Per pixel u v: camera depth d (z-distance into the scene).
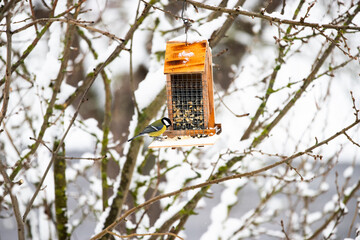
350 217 16.00
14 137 11.63
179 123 9.46
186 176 11.83
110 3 16.53
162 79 10.99
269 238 14.70
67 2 9.49
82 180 16.89
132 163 10.67
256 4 16.39
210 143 8.05
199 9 12.02
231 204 12.77
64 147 10.61
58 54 10.51
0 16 6.35
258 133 11.38
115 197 10.61
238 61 18.55
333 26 7.77
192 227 17.53
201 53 9.09
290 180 10.64
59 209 10.57
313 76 10.48
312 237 11.45
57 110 10.35
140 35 17.45
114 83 18.23
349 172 12.03
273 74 10.75
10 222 13.73
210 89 9.88
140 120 10.67
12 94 11.60
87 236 15.11
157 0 11.02
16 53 10.86
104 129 11.56
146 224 11.42
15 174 8.30
